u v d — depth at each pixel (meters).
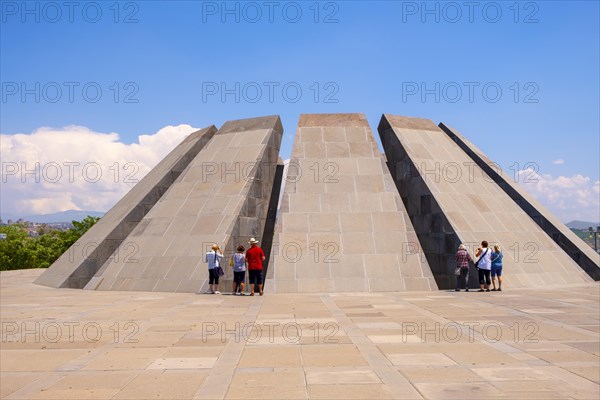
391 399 6.21
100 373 7.55
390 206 21.75
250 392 6.54
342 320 12.13
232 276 20.11
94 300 16.94
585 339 9.67
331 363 7.95
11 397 6.47
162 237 21.69
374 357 8.30
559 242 23.50
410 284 19.38
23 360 8.39
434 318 12.32
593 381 6.89
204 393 6.53
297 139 24.25
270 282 19.17
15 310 14.45
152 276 20.36
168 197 23.55
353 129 25.06
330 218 21.20
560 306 14.41
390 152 25.47
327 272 19.47
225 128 26.72
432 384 6.79
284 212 21.31
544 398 6.20
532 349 8.84
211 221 21.20
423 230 22.17
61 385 6.96
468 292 18.58
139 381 7.11
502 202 23.56
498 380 6.95
